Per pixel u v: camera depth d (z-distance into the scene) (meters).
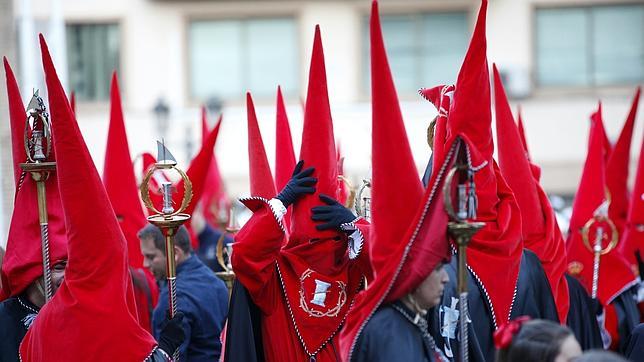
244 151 63.81
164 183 14.93
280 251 15.56
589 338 18.83
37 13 45.66
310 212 15.20
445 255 12.46
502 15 62.12
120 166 21.56
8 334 15.30
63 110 13.43
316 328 15.32
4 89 31.31
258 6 63.38
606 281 21.70
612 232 22.55
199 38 63.91
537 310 15.91
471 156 12.34
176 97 63.62
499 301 15.35
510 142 17.41
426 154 62.25
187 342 17.48
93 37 63.38
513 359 10.75
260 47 63.66
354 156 62.91
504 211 15.66
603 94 62.81
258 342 15.54
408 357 12.26
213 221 30.23
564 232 31.33
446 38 62.91
